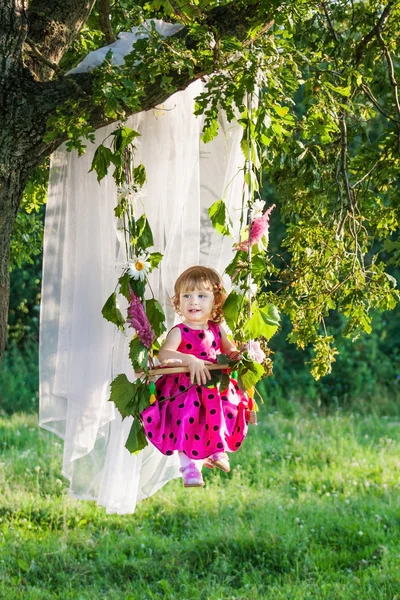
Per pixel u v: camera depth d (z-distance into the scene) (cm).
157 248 489
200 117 512
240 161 513
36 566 709
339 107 542
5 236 430
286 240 584
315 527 793
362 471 1001
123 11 519
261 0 430
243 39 446
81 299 479
